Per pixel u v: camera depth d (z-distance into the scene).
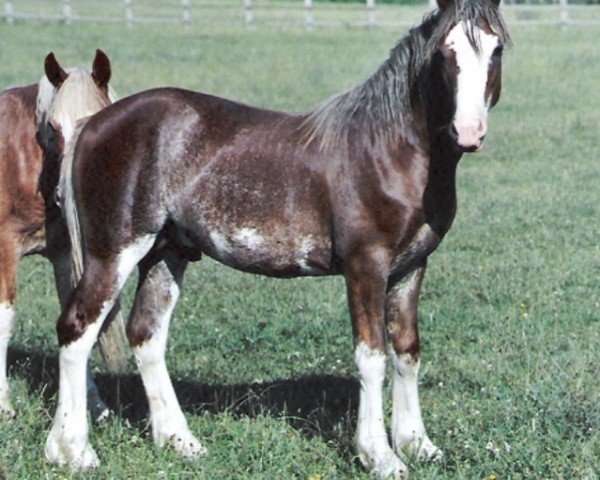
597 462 6.68
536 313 10.20
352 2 50.47
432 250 6.76
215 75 27.97
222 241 6.89
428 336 9.69
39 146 7.95
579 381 7.94
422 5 46.22
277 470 6.77
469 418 7.49
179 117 6.94
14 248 8.09
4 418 7.62
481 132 6.01
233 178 6.79
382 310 6.60
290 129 6.83
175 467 6.88
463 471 6.62
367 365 6.58
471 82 6.06
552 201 15.03
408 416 6.97
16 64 28.81
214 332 9.91
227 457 7.07
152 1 47.59
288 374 8.81
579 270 11.59
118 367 8.02
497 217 14.25
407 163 6.48
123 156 6.95
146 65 29.44
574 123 21.38
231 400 8.13
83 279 7.14
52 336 10.07
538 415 7.35
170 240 7.24
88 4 41.66
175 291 7.41
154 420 7.33
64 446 6.96
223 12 44.47
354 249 6.54
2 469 6.66
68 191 7.20
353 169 6.54
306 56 31.72
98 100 7.44
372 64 29.95
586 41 33.97
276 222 6.72
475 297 10.84
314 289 11.36
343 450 7.06
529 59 30.06
